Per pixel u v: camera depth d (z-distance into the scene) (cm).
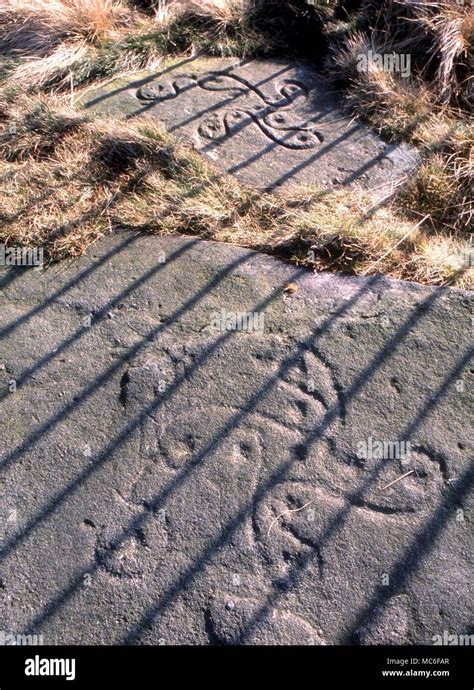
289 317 279
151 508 231
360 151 355
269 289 290
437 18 396
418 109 371
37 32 430
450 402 251
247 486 235
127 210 324
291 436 246
